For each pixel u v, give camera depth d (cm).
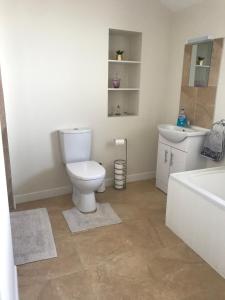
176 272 185
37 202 286
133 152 344
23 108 265
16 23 243
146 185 338
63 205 279
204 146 274
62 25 263
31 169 284
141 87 326
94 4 272
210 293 167
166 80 340
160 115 350
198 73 289
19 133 269
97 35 282
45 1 250
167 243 218
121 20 291
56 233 228
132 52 334
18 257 196
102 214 261
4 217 119
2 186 122
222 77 261
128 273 183
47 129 282
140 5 297
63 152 285
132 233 231
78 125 298
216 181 243
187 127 308
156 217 258
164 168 311
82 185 245
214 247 187
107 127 317
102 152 322
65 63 273
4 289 90
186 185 211
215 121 275
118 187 324
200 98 290
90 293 166
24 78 258
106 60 294
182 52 310
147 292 167
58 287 170
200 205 197
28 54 254
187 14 296
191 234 210
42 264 191
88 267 188
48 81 270
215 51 264
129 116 328
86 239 221
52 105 278
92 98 298
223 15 253
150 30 311
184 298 163
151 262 195
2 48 242
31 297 162
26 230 231
